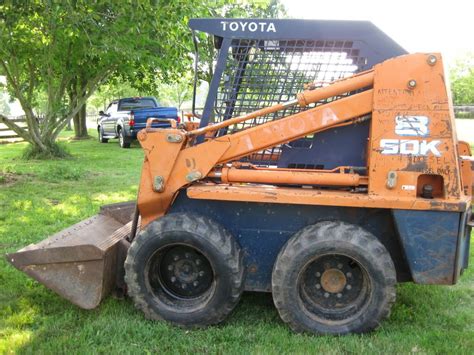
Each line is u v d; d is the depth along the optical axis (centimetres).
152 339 383
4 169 1238
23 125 2755
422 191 385
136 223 452
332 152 415
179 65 1244
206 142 409
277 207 409
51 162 1421
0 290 470
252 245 416
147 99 2172
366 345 373
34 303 446
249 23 420
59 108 1505
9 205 844
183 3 852
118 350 365
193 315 402
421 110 375
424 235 380
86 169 1281
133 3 805
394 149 379
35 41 1263
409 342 380
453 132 374
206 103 435
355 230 381
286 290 385
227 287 395
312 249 379
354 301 400
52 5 807
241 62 430
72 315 422
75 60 1399
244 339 387
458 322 422
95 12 864
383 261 375
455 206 372
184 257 420
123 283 447
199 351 369
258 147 405
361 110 390
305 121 398
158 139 411
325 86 400
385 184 382
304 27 413
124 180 1109
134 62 1420
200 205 422
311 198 386
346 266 399
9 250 593
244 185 418
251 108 435
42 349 366
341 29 410
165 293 420
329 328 389
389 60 378
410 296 477
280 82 429
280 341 381
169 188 415
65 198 905
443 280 383
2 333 391
